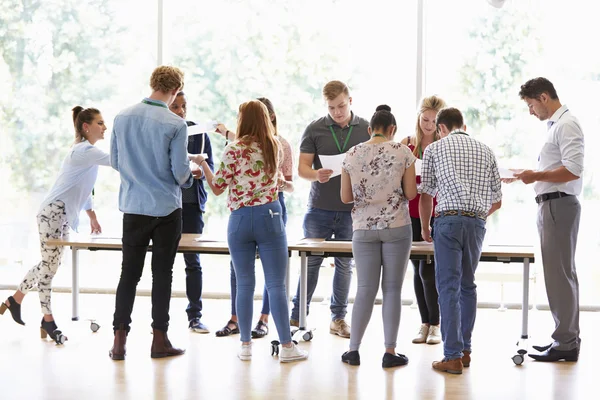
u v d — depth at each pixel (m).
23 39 6.61
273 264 4.41
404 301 6.33
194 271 5.32
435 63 6.23
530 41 6.10
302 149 5.09
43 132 6.65
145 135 4.41
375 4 6.26
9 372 4.25
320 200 5.12
